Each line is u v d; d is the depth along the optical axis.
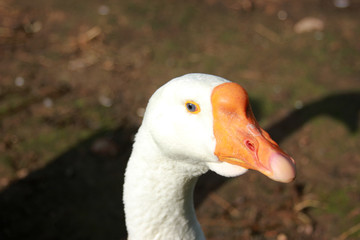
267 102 1.77
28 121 1.63
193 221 0.99
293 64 1.99
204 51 2.05
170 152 0.92
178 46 2.07
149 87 1.83
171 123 0.90
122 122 1.66
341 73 1.93
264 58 2.02
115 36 2.10
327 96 1.80
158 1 2.39
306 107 1.75
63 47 2.01
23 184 1.42
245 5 2.41
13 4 2.26
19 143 1.54
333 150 1.59
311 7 2.43
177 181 0.94
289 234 1.32
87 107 1.72
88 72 1.89
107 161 1.52
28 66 1.89
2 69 1.86
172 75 1.90
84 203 1.38
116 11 2.26
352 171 1.51
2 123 1.61
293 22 2.30
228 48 2.08
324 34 2.18
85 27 2.14
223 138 0.88
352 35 2.18
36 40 2.04
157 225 0.96
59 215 1.34
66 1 2.32
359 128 1.66
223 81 0.90
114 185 1.44
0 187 1.39
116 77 1.88
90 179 1.46
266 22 2.29
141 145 0.94
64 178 1.45
